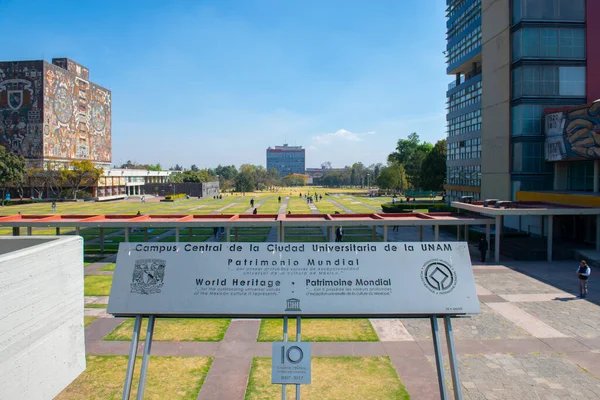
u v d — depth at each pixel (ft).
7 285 34.45
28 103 282.36
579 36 117.08
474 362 43.68
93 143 344.90
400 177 340.80
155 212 198.08
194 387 39.63
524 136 118.73
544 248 91.97
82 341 45.03
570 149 107.34
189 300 31.17
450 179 216.74
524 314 57.11
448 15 215.10
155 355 46.52
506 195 125.49
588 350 46.06
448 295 31.17
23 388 35.99
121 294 31.40
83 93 329.52
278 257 32.17
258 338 50.83
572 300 62.69
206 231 142.61
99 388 40.40
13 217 104.27
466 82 192.24
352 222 92.12
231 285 31.50
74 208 222.89
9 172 245.86
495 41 131.64
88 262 92.94
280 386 39.73
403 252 32.17
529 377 40.42
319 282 31.48
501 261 89.71
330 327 54.08
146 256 32.27
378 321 55.98
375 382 40.24
